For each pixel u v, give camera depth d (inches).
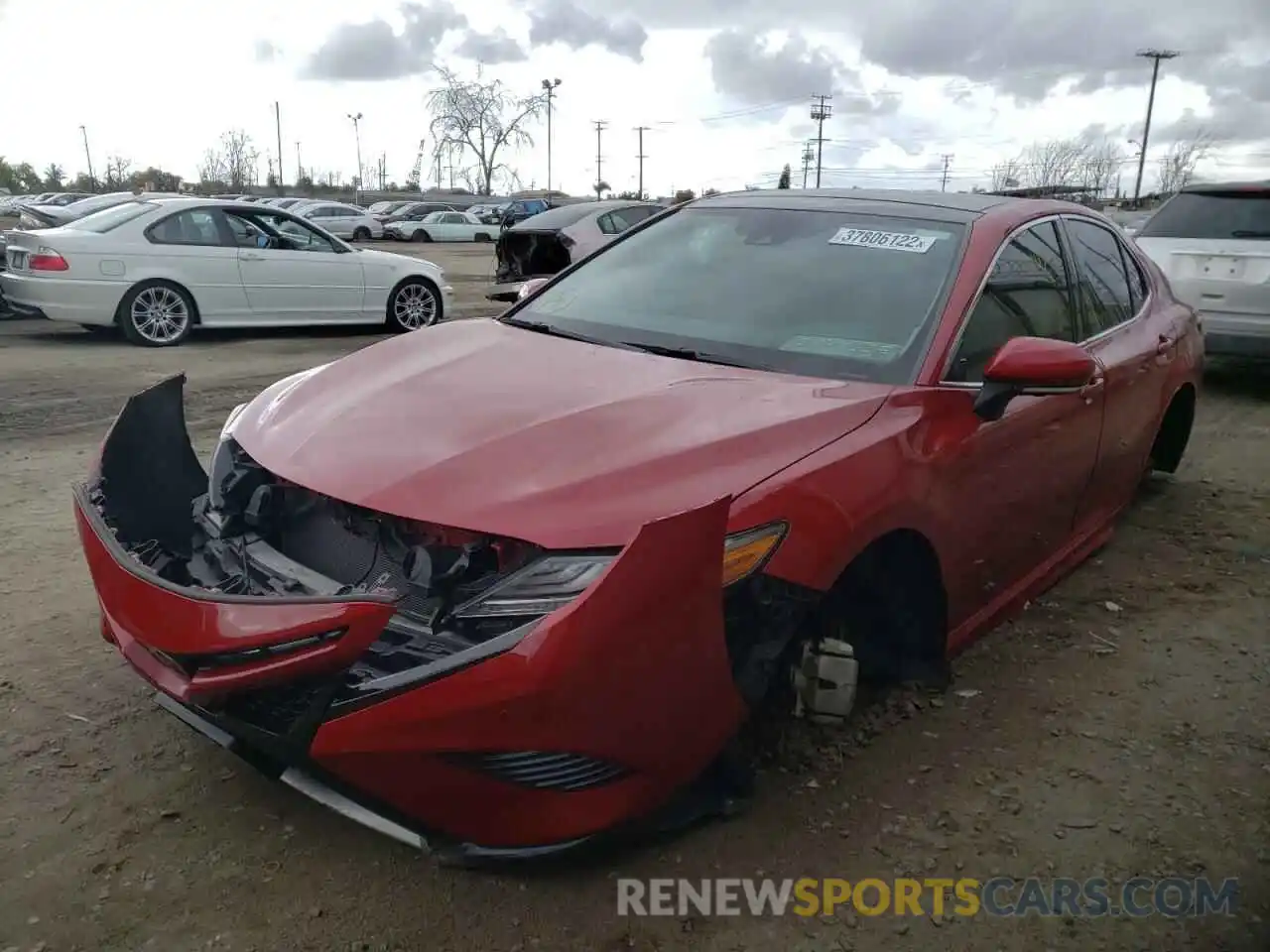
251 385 332.5
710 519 91.0
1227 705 139.6
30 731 123.3
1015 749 126.5
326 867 102.3
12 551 179.3
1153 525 209.8
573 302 149.6
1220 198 332.5
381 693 87.1
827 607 111.9
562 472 96.8
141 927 93.8
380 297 471.5
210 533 115.2
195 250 415.5
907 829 110.7
